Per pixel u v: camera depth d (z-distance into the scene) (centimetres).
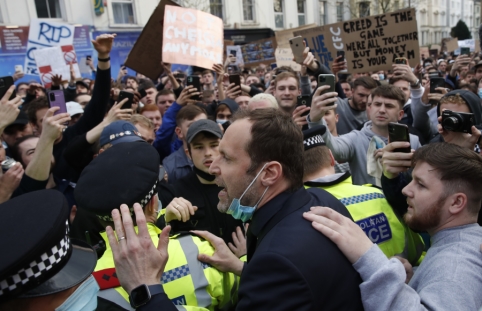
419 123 390
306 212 127
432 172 146
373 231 179
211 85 773
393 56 531
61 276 103
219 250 162
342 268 117
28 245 95
